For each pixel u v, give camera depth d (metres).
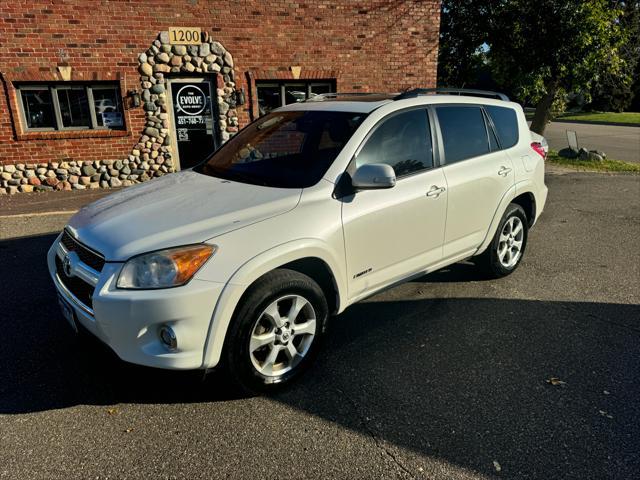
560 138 22.52
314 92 10.88
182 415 2.89
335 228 3.18
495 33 14.73
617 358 3.50
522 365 3.41
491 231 4.50
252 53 10.06
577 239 6.40
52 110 9.36
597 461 2.52
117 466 2.49
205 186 3.46
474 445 2.64
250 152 3.90
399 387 3.16
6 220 7.24
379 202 3.45
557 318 4.12
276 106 10.72
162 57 9.53
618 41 14.02
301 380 3.24
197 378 2.82
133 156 9.88
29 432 2.74
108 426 2.79
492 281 4.90
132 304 2.60
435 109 4.04
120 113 9.74
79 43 9.05
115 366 3.37
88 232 3.04
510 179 4.56
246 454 2.58
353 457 2.56
